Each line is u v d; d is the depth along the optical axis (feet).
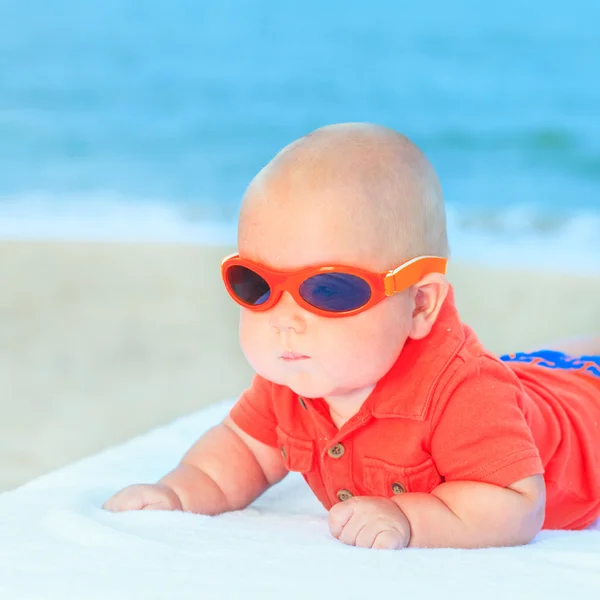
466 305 24.32
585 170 48.55
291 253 7.16
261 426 8.57
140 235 35.04
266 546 6.66
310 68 68.18
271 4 75.51
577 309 23.80
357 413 7.63
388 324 7.29
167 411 16.71
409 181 7.51
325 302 7.11
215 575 5.95
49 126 57.72
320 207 7.16
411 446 7.57
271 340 7.31
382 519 6.94
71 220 37.88
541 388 9.09
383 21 73.26
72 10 74.90
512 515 7.18
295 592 5.63
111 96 64.13
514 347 20.31
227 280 7.49
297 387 7.43
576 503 8.76
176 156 52.47
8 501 7.93
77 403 17.17
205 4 75.25
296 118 60.80
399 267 7.25
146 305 24.38
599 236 35.45
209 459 8.48
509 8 71.92
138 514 7.50
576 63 66.85
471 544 7.14
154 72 68.33
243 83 66.39
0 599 5.61
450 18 73.26
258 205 7.36
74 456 14.39
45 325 22.49
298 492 9.45
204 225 37.83
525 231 36.63
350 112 61.82
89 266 28.35
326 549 6.58
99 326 22.48
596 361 10.52
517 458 7.27
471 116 58.54
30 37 72.33
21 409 16.84
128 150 53.83
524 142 53.31
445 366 7.49
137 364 19.71
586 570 6.25
